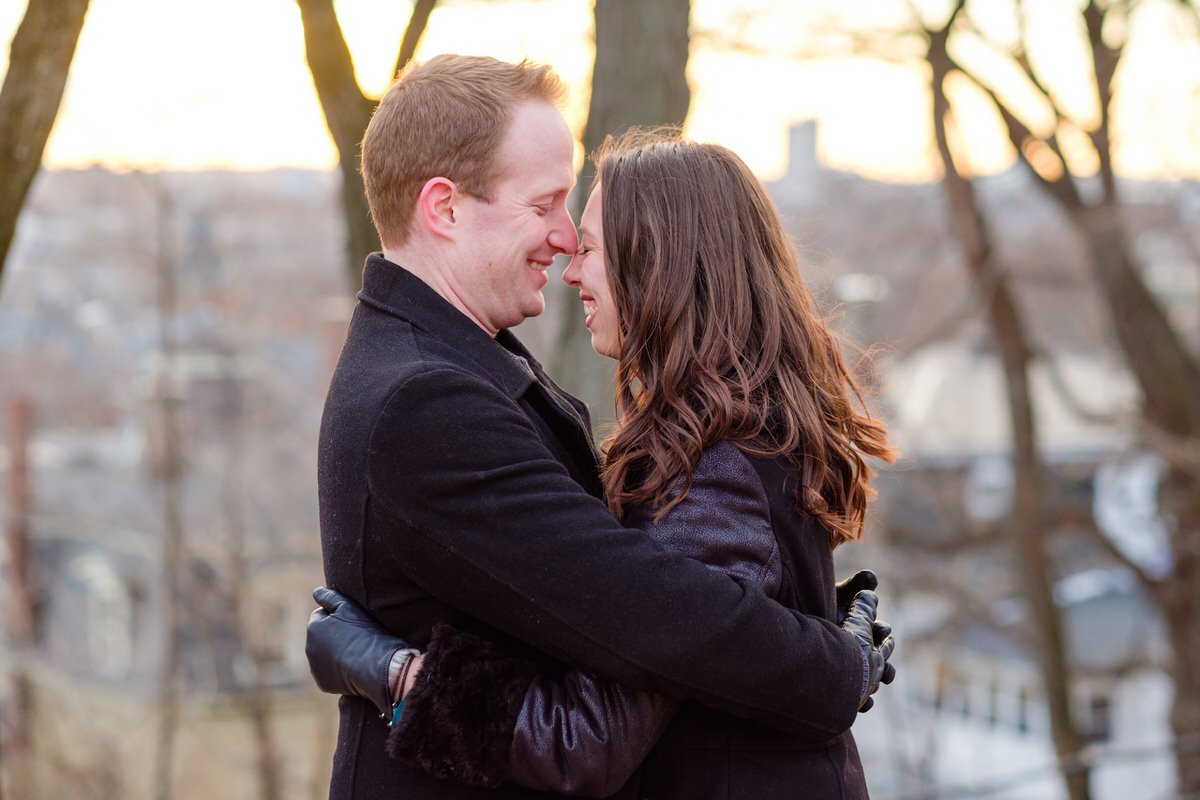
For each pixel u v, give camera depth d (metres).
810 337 1.77
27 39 2.61
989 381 17.89
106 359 13.07
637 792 1.65
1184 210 9.61
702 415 1.64
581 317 3.25
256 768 11.96
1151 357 9.81
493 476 1.52
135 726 12.60
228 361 12.74
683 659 1.48
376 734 1.60
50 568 15.16
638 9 3.18
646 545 1.53
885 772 13.93
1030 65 9.20
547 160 1.75
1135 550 10.62
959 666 17.62
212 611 12.20
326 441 1.63
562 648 1.51
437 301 1.70
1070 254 11.23
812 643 1.55
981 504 13.48
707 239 1.73
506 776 1.50
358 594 1.60
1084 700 15.34
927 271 12.31
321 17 2.81
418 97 1.73
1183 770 8.48
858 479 1.80
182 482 12.52
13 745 12.22
